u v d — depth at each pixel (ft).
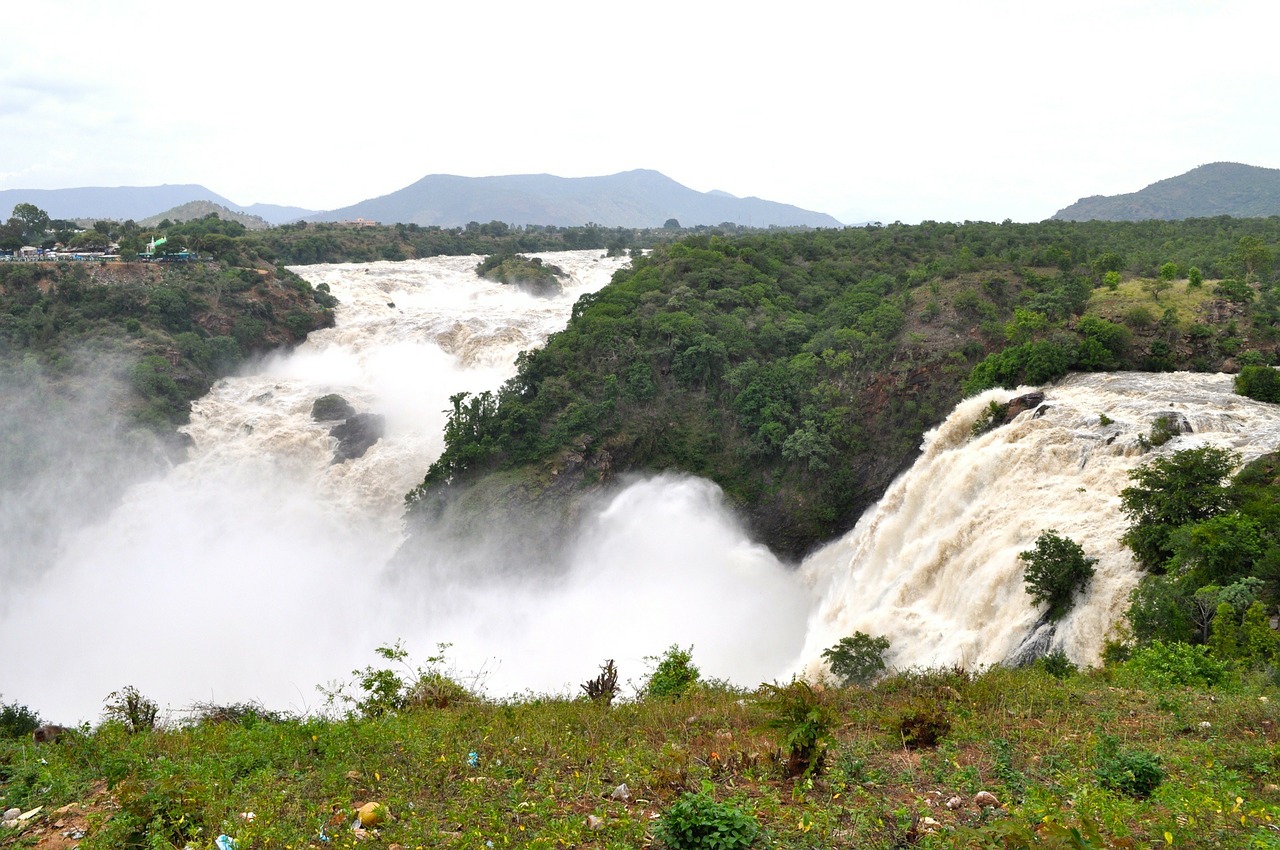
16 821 49.01
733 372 257.14
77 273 342.23
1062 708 63.82
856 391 242.17
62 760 59.88
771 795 47.50
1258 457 139.23
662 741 60.18
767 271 327.67
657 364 268.21
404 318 369.91
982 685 69.46
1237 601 99.71
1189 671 76.48
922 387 233.76
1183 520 123.44
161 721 84.58
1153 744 56.03
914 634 153.99
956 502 173.17
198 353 324.39
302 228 590.55
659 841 42.63
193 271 364.17
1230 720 59.77
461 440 253.44
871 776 50.31
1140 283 252.01
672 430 257.55
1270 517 115.55
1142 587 112.16
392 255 522.47
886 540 191.52
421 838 42.98
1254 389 172.35
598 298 314.14
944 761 53.26
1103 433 160.25
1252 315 213.25
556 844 42.55
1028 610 132.77
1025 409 189.78
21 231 462.60
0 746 66.49
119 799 48.16
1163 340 212.23
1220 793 45.68
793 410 247.70
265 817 45.85
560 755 56.29
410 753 56.13
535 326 354.33
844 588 201.16
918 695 65.00
